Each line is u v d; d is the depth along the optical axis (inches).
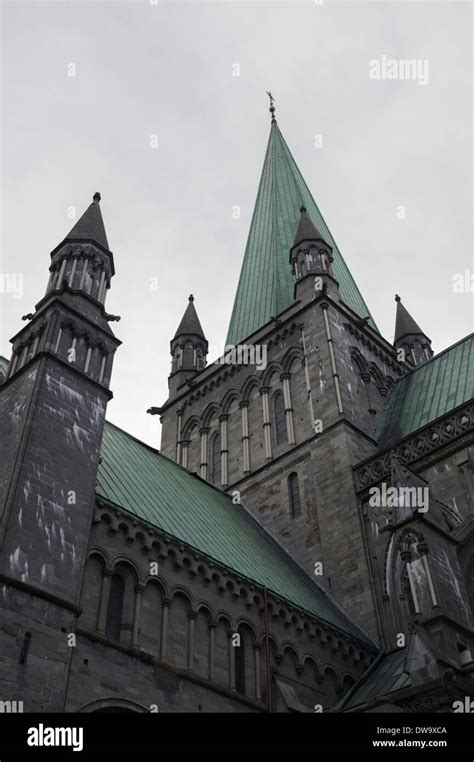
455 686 957.8
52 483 986.1
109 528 1046.4
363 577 1456.7
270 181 2881.4
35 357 1118.4
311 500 1686.8
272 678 1152.8
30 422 1018.7
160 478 1493.6
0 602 834.2
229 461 1987.0
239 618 1167.0
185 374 2388.0
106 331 1244.5
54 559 919.7
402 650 1321.4
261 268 2498.8
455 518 1369.3
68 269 1337.4
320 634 1285.7
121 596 1023.0
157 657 1001.5
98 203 1515.7
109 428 1547.7
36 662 826.2
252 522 1748.3
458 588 1115.9
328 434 1744.6
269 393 2016.5
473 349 1840.6
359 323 2062.0
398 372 2122.3
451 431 1481.3
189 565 1129.4
